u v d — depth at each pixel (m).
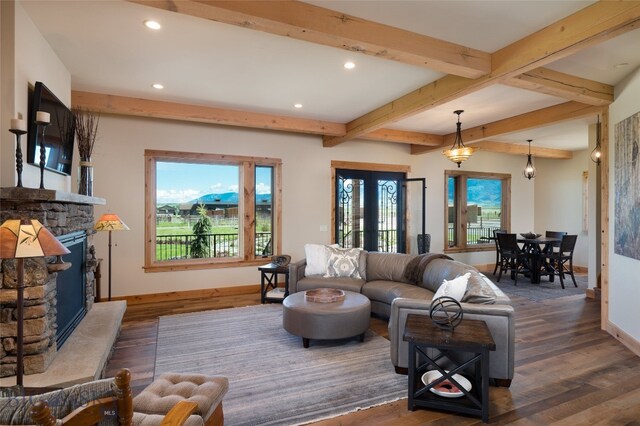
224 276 5.80
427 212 7.68
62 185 3.27
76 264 3.24
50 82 3.04
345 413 2.38
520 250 7.02
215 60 3.34
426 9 2.49
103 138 5.04
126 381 1.12
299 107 4.86
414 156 7.50
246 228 5.96
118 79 3.81
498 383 2.73
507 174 8.59
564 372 2.97
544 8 2.46
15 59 2.37
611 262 3.92
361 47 2.69
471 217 8.31
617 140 3.79
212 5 2.17
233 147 5.84
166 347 3.51
